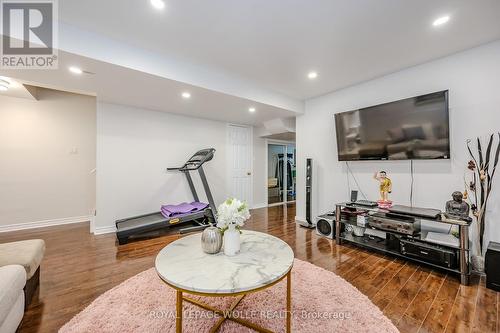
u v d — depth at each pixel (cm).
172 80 263
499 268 191
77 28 204
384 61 269
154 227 333
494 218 226
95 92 311
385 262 250
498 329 148
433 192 267
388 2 172
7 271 136
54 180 411
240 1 171
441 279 213
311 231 371
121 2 172
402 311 167
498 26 201
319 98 396
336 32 211
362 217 288
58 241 321
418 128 262
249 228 389
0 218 369
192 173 461
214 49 243
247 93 332
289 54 253
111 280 211
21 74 249
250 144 560
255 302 174
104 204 365
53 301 178
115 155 374
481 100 234
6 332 126
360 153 321
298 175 435
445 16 188
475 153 237
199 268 139
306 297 181
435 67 264
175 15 188
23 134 387
